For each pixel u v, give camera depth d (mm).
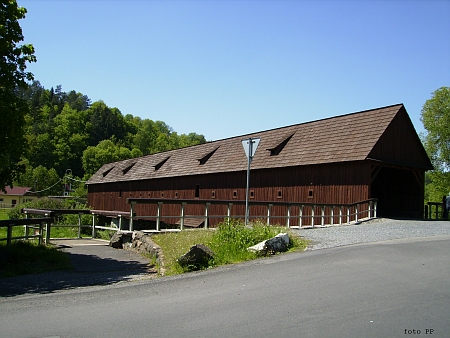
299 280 7652
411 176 26906
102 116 125062
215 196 32656
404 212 27266
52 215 16578
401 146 24953
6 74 11469
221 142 36562
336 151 24234
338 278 7680
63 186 91812
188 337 4934
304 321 5414
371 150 22266
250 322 5434
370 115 24844
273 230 12883
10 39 11664
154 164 42500
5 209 68812
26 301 6906
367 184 22062
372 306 5984
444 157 42562
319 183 24703
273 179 27766
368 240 12578
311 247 11352
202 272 8820
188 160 37906
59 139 99875
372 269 8312
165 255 10922
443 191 44594
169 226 36969
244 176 30156
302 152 26453
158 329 5242
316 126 27906
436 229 16391
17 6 12023
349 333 4965
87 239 18062
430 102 43125
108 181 49000
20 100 11734
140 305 6410
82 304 6566
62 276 9734
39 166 88188
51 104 133500
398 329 5090
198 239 11867
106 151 92812
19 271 10125
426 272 8016
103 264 11469
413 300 6246
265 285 7406
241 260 9977
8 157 11734
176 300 6645
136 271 10383
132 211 14906
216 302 6441
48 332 5207
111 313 5996
